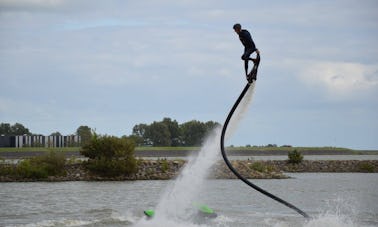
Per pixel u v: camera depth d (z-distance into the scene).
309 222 75.44
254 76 51.56
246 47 51.03
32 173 155.50
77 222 74.38
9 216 80.94
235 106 56.47
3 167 158.88
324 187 139.12
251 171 179.50
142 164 171.25
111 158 162.00
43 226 71.56
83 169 164.00
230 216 80.88
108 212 84.19
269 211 88.12
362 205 101.38
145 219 76.56
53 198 106.75
